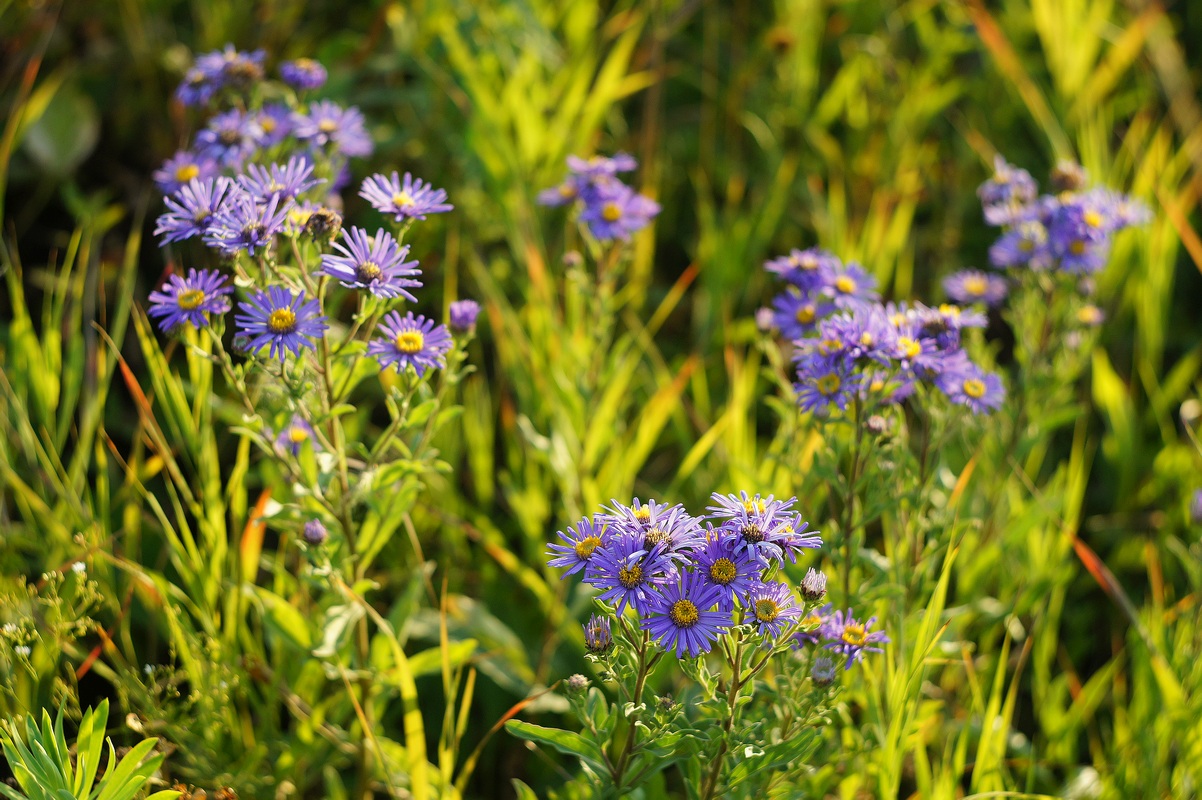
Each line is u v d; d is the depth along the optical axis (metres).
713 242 1.69
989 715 1.42
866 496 1.44
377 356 1.37
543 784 1.50
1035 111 1.79
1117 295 1.75
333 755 1.47
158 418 1.60
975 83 1.97
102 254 1.68
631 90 1.72
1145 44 2.00
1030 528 1.52
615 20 1.76
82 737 1.33
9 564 1.48
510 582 1.57
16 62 1.73
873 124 1.84
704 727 1.36
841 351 1.39
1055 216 1.53
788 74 1.87
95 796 1.33
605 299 1.54
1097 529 1.65
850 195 1.81
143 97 1.75
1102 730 1.56
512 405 1.64
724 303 1.66
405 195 1.39
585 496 1.53
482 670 1.52
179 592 1.44
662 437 1.66
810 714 1.36
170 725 1.42
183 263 1.59
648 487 1.61
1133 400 1.72
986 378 1.44
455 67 1.70
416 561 1.54
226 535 1.50
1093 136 1.78
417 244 1.66
